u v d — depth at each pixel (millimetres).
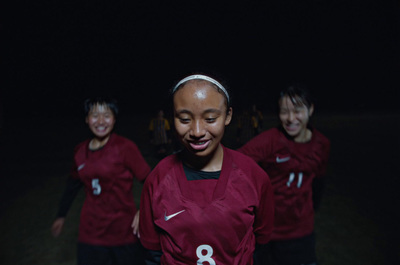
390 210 3668
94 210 1795
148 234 1011
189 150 853
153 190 939
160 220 896
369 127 12961
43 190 4625
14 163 6539
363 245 2805
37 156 7312
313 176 1763
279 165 1700
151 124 6996
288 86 1623
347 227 3197
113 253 1837
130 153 1785
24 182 5078
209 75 839
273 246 1794
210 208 868
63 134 11664
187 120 808
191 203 879
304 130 1714
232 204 879
